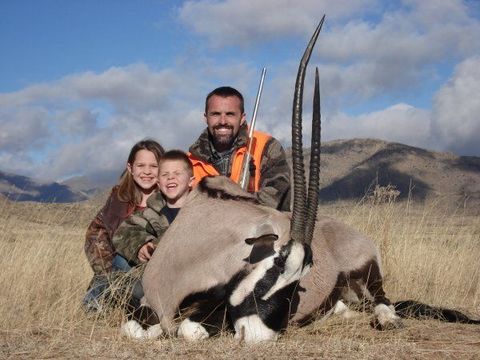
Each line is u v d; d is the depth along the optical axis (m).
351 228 3.27
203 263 2.65
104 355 2.36
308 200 2.57
